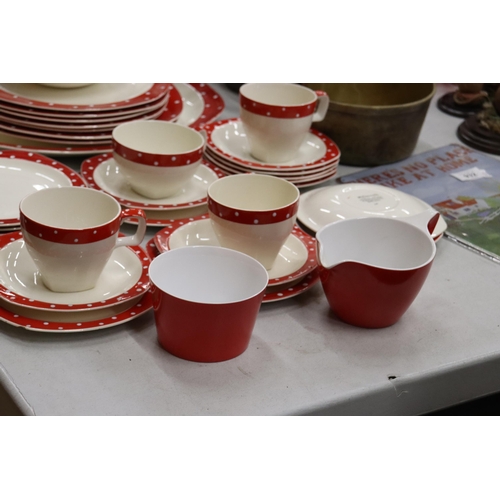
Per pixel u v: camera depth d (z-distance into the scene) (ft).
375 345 2.81
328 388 2.57
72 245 2.64
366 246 3.04
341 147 4.08
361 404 2.60
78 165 3.89
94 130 3.71
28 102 3.62
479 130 4.45
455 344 2.85
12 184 3.35
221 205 2.88
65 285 2.79
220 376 2.58
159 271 2.67
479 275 3.30
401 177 4.00
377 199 3.56
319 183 3.79
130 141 3.55
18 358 2.59
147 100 3.81
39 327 2.62
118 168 3.66
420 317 2.99
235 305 2.49
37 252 2.69
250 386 2.55
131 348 2.68
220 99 4.36
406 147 4.13
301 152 3.93
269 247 2.95
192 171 3.41
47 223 2.86
